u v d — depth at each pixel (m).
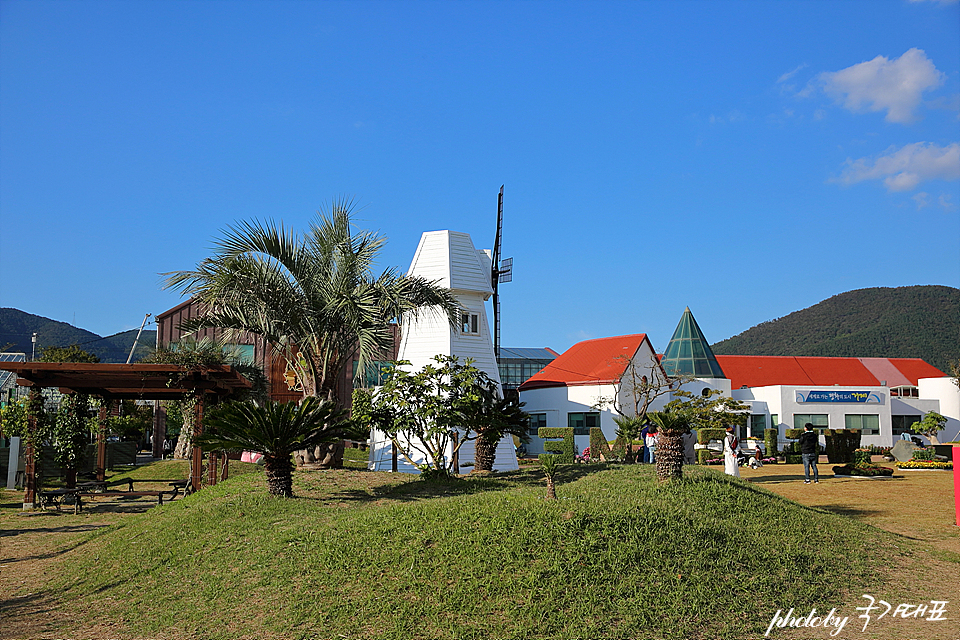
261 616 7.92
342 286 19.62
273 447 13.30
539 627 7.34
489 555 8.58
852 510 16.14
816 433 22.19
